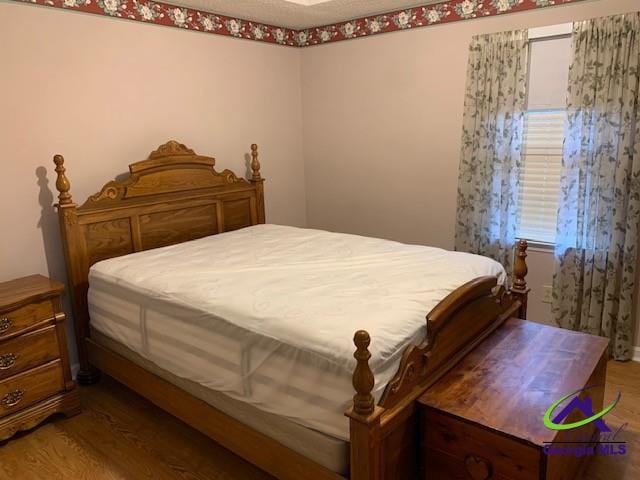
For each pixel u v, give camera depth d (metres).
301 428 1.84
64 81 2.96
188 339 2.24
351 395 1.66
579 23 2.97
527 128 3.39
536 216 3.49
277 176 4.46
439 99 3.70
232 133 4.02
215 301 2.17
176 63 3.54
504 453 1.64
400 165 4.03
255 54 4.10
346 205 4.46
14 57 2.74
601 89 2.96
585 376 1.97
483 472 1.71
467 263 2.64
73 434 2.55
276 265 2.69
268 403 1.93
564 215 3.19
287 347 1.83
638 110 2.87
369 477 1.60
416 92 3.81
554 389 1.87
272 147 4.37
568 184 3.15
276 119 4.37
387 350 1.73
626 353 3.15
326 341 1.74
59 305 2.62
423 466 1.89
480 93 3.41
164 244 3.42
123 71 3.24
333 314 1.94
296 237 3.40
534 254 3.47
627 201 2.98
